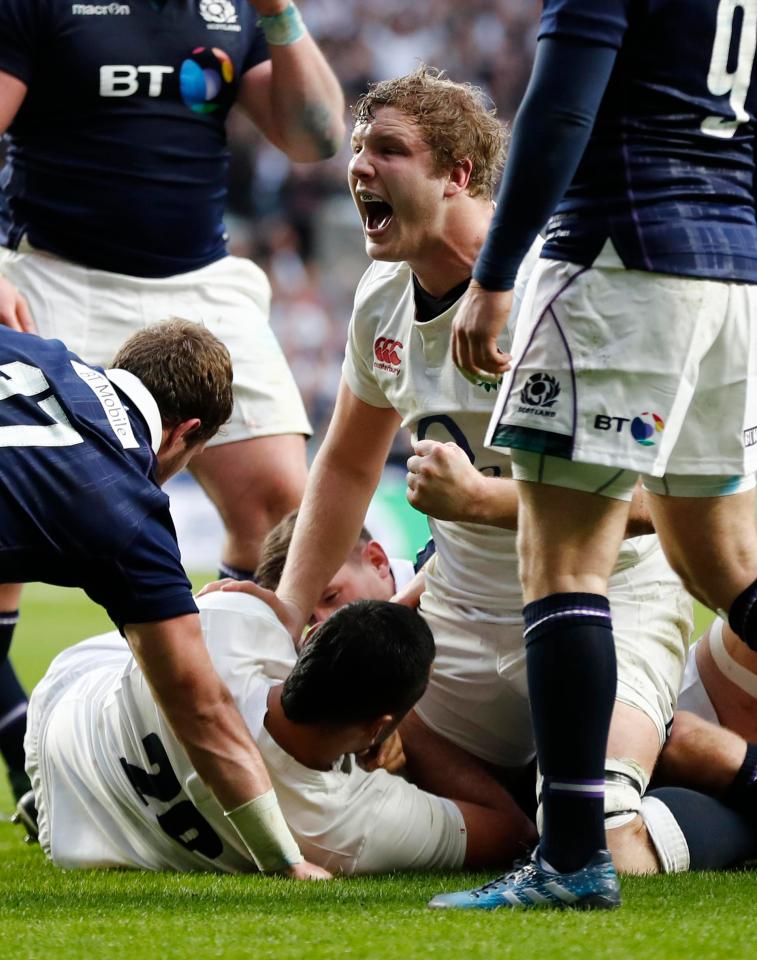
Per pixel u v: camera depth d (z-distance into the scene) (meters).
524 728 11.57
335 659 9.55
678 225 8.06
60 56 14.91
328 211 53.94
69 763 10.96
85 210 15.27
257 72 16.03
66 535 8.48
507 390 8.34
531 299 8.36
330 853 10.12
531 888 8.02
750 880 9.67
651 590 11.16
